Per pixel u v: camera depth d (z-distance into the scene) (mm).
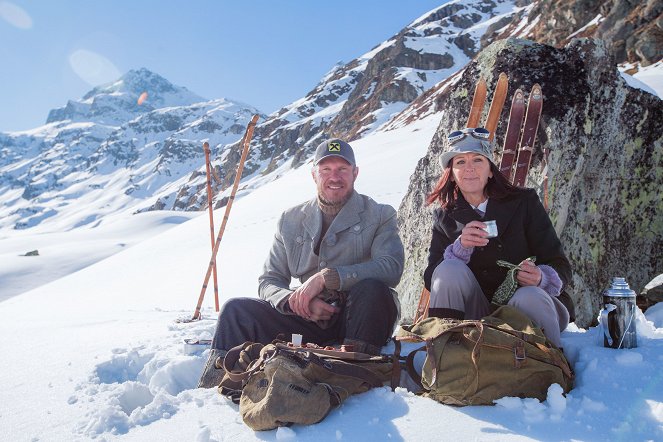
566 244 5277
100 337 5027
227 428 2596
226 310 3564
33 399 3338
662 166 5812
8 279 54094
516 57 5633
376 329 3307
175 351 4176
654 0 43688
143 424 2779
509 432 2330
